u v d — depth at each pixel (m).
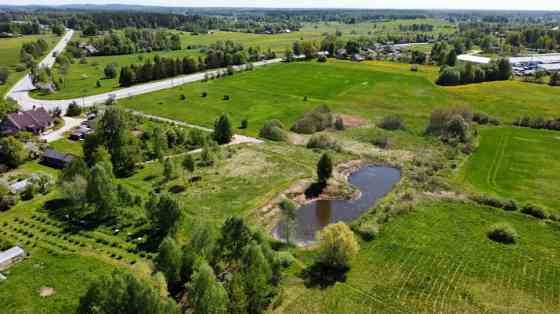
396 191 70.25
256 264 40.69
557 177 75.62
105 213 60.56
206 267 38.28
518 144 92.19
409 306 43.72
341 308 43.41
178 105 124.56
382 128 104.94
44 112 103.25
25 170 77.31
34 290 44.62
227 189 70.31
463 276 48.41
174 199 54.56
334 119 108.50
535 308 43.44
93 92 140.25
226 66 187.50
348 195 70.81
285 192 70.12
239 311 38.78
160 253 44.28
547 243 55.06
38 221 59.09
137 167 79.62
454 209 64.00
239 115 115.44
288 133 100.88
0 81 149.62
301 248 54.97
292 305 43.75
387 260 51.53
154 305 33.97
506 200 64.69
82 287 45.09
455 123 94.12
